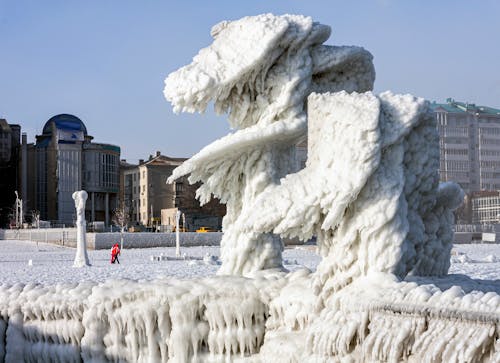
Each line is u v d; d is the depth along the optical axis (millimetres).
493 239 72812
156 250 58406
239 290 9438
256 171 11203
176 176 11320
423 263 9195
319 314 8523
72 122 124125
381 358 7121
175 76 10758
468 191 141250
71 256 49875
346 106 8656
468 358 6281
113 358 10039
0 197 131125
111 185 125812
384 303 7301
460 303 6684
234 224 11445
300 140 11367
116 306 10094
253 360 9133
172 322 9547
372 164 8320
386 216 8344
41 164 123812
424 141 8906
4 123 133375
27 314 11125
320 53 11055
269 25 10625
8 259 44719
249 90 11195
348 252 8641
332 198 8422
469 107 147250
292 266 27172
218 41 10930
